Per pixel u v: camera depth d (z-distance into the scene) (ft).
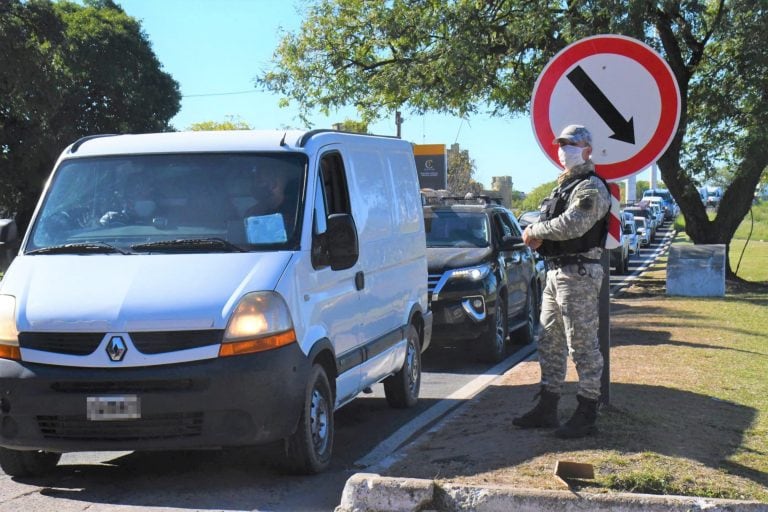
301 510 17.39
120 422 17.76
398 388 27.66
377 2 74.23
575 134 18.83
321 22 79.66
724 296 62.03
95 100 152.15
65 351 18.06
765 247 139.95
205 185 20.97
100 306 18.16
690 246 63.36
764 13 64.08
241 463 21.03
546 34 68.18
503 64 73.31
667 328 42.01
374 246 24.63
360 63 79.71
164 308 18.01
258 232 20.03
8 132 130.41
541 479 16.52
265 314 18.29
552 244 19.22
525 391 27.04
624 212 134.62
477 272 36.06
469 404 25.71
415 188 29.73
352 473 20.16
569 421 19.44
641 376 28.07
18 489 19.07
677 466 17.44
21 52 116.06
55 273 19.26
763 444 20.58
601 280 19.26
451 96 71.77
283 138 21.85
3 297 18.99
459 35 67.31
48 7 120.37
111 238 20.34
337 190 22.90
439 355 39.86
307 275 19.89
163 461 21.36
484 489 15.42
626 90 19.40
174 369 17.71
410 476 17.56
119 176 21.45
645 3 59.62
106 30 151.12
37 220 21.21
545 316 20.16
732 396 25.95
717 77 71.10
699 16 65.98
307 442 19.30
